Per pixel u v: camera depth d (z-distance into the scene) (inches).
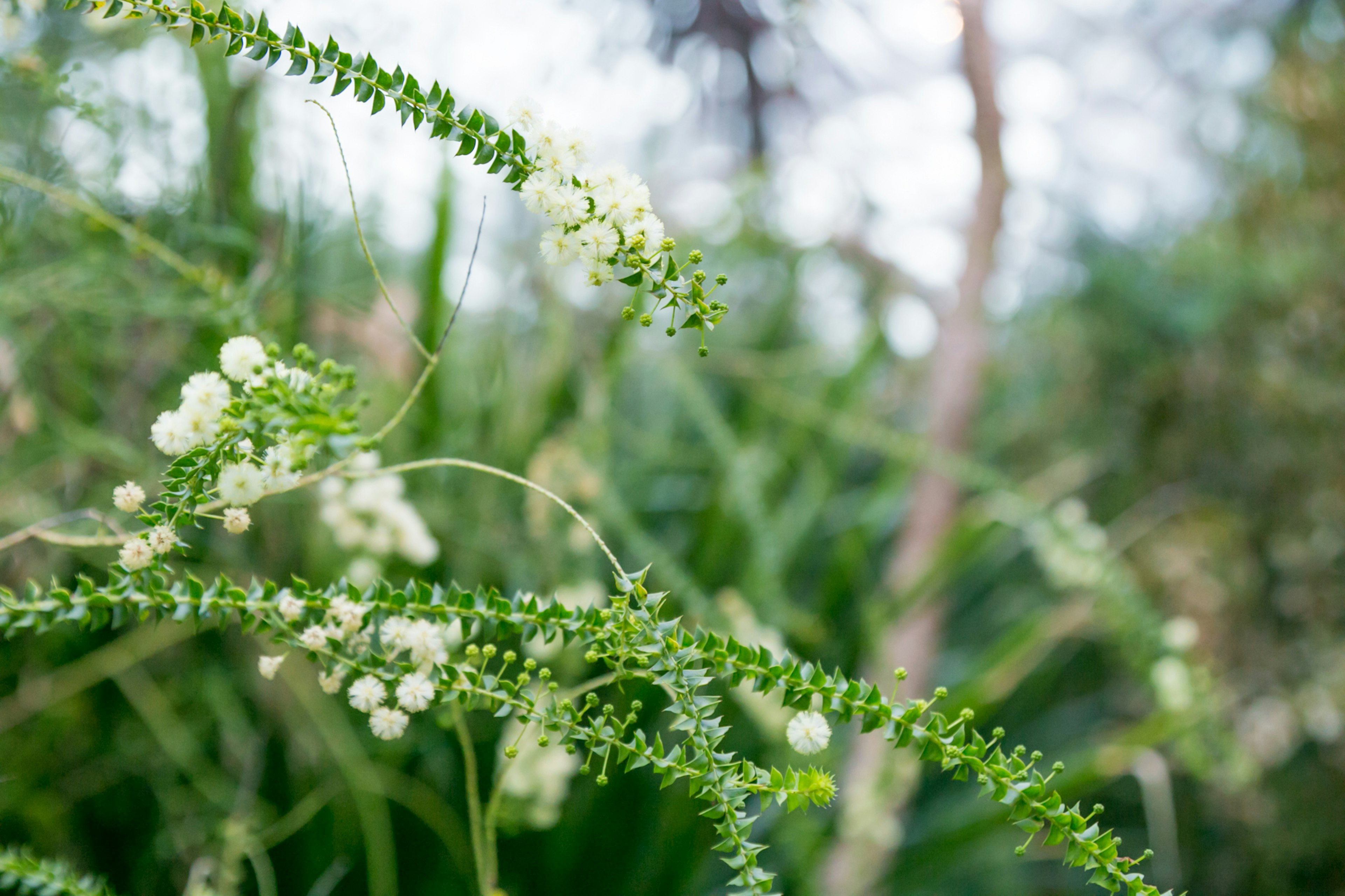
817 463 33.1
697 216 37.3
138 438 23.9
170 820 22.6
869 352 34.3
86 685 21.1
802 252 36.9
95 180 20.1
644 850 25.3
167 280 21.7
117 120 20.6
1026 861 39.2
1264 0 40.9
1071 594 33.4
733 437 29.5
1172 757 38.1
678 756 13.7
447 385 27.2
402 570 23.9
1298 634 38.5
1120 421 43.1
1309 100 38.8
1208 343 40.4
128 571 13.8
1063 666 43.3
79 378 22.8
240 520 13.7
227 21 13.7
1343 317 37.4
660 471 34.8
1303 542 37.9
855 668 29.6
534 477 25.3
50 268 19.9
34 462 22.8
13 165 19.9
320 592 14.1
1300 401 37.5
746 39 35.9
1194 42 42.0
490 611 14.1
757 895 13.4
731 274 36.7
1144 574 40.4
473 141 13.8
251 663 23.2
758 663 14.0
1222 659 38.6
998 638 41.8
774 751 24.3
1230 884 38.7
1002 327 46.4
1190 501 40.4
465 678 14.0
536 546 25.8
